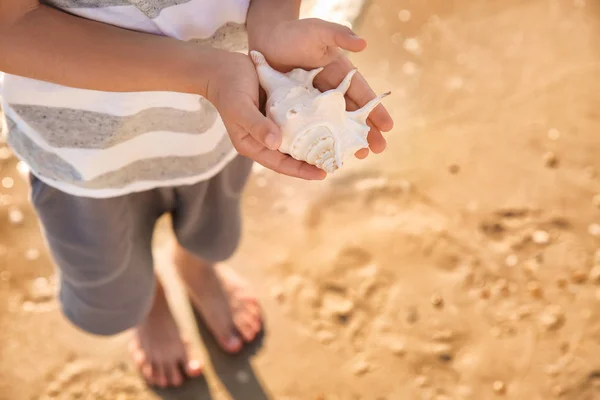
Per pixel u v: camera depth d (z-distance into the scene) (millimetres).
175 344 1370
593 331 1402
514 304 1441
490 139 1674
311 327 1423
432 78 1800
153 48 750
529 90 1768
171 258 1397
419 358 1382
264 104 792
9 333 1410
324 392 1352
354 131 755
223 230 1174
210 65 742
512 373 1360
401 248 1513
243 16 851
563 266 1484
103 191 916
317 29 754
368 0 1935
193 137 925
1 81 836
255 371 1378
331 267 1492
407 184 1603
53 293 1462
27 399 1342
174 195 1067
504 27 1908
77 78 751
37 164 898
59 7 765
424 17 1930
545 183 1602
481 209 1563
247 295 1432
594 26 1902
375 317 1431
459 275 1478
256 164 1640
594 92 1757
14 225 1543
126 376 1370
